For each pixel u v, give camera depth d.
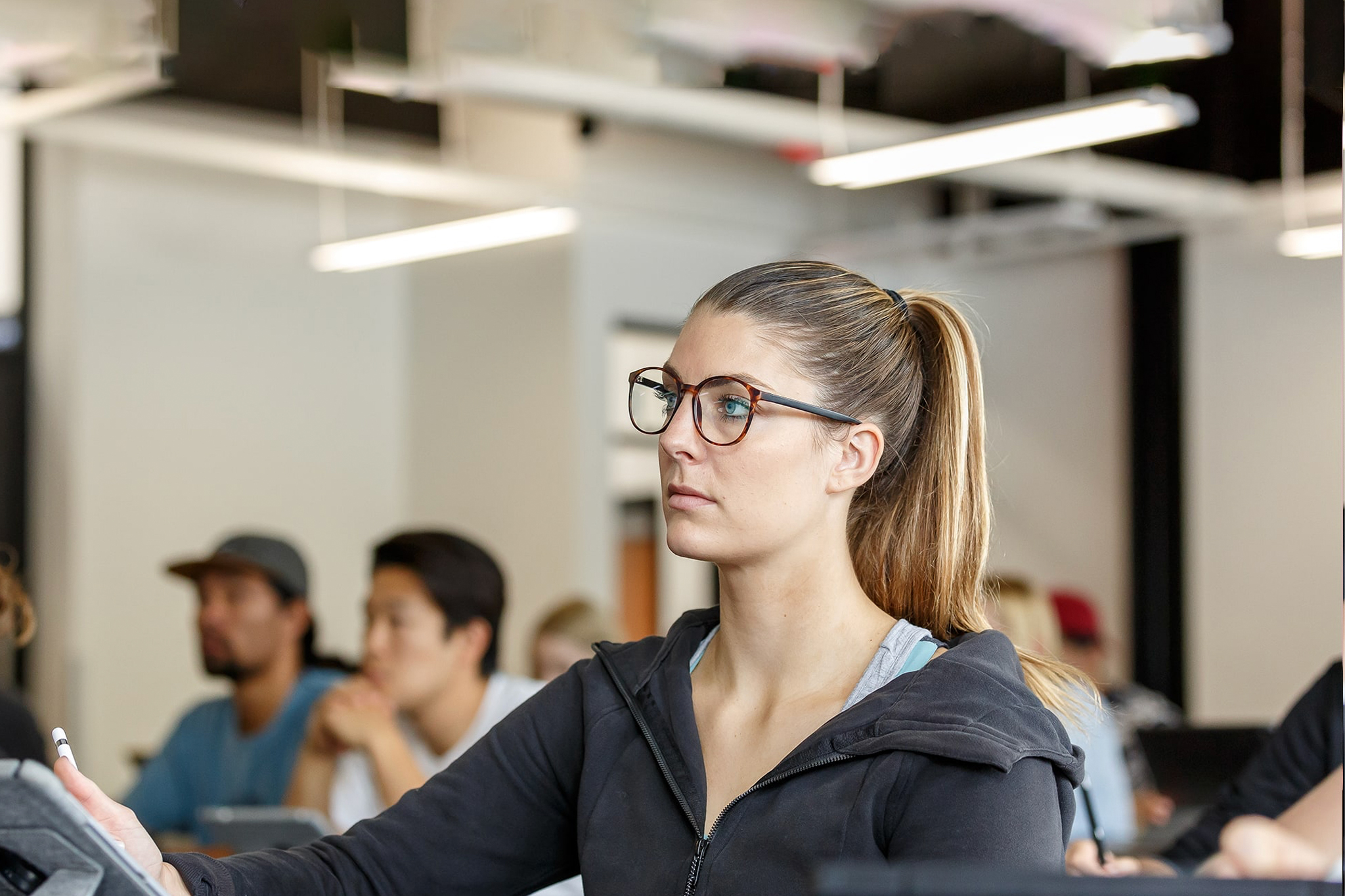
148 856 1.35
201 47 4.34
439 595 2.96
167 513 7.30
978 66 4.91
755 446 1.33
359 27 4.11
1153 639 7.75
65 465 6.99
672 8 4.04
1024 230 6.73
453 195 6.53
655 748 1.38
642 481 7.66
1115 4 3.97
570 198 6.91
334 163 6.15
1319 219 6.78
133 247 7.25
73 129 5.75
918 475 1.48
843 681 1.37
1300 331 7.27
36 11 3.86
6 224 7.07
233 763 3.77
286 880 1.47
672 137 7.71
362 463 8.09
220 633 3.73
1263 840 1.62
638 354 7.68
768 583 1.36
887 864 1.23
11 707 3.25
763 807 1.29
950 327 1.51
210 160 6.07
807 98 5.23
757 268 1.42
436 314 8.12
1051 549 8.23
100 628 7.00
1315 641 7.18
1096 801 3.70
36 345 7.10
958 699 1.27
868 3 4.12
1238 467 7.49
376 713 2.96
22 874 1.11
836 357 1.37
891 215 8.50
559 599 7.35
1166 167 6.67
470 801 1.50
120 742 7.01
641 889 1.33
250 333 7.68
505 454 7.67
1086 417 8.12
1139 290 7.85
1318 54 3.18
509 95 4.63
